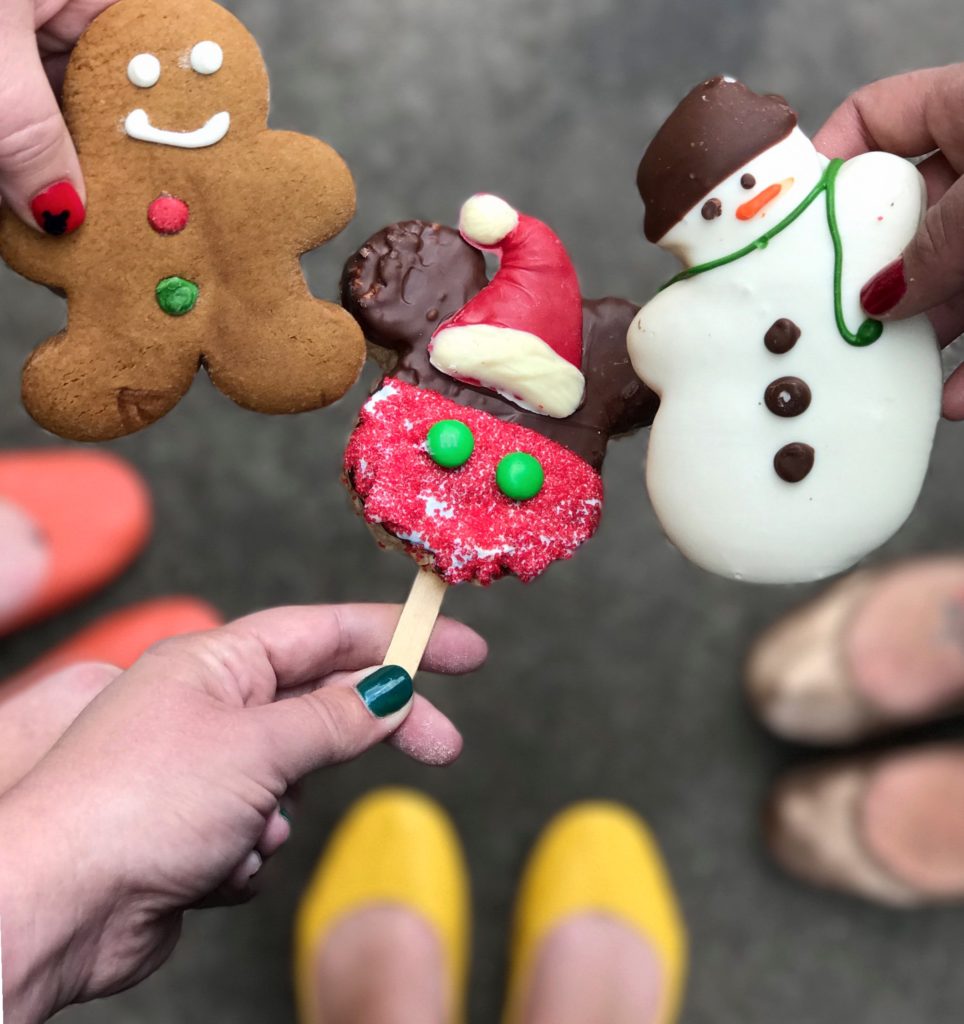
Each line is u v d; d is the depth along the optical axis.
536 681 0.49
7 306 0.48
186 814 0.26
